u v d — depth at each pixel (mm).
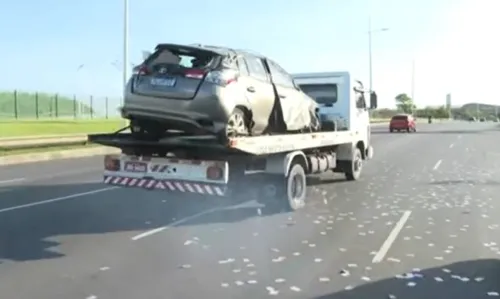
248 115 9695
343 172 15086
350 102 14492
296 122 11477
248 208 10797
